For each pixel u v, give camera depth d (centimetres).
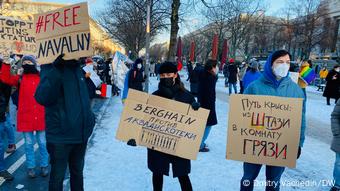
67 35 328
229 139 336
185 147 345
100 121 874
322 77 2495
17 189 430
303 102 339
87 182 446
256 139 332
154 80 2577
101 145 628
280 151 330
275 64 327
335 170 424
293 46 4238
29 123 452
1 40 762
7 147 588
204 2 1496
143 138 350
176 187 436
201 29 4459
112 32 3183
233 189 439
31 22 784
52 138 329
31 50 790
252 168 348
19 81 473
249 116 331
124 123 351
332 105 1424
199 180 466
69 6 329
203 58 5556
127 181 454
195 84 1150
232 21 3797
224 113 1059
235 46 3875
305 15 3919
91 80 554
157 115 348
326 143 723
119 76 1273
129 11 2619
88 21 323
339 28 4738
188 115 345
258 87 339
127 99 351
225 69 2156
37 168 507
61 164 333
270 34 4662
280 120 327
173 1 1246
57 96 323
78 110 332
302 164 566
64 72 328
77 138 335
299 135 325
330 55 4625
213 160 557
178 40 1959
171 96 353
